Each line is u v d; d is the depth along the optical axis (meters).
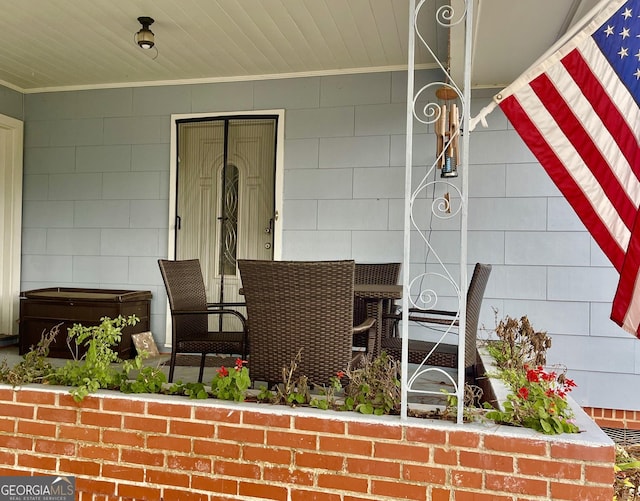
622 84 2.16
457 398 2.05
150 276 5.23
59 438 2.31
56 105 5.48
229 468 2.12
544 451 1.85
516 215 4.38
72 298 4.80
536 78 2.24
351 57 4.54
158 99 5.23
